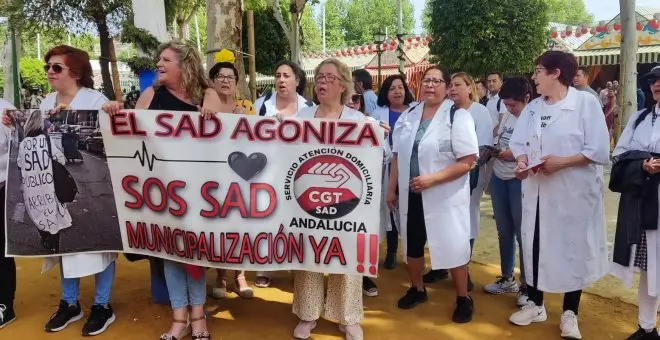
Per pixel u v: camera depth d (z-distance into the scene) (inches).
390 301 175.0
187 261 136.6
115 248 144.1
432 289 186.5
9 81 581.0
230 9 266.5
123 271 205.9
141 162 137.2
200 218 134.8
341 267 135.2
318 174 133.1
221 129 132.7
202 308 143.7
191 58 136.8
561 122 143.9
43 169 142.1
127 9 448.8
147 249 141.7
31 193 143.4
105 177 140.9
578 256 145.0
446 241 150.9
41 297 176.6
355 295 143.3
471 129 148.9
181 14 708.0
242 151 133.0
